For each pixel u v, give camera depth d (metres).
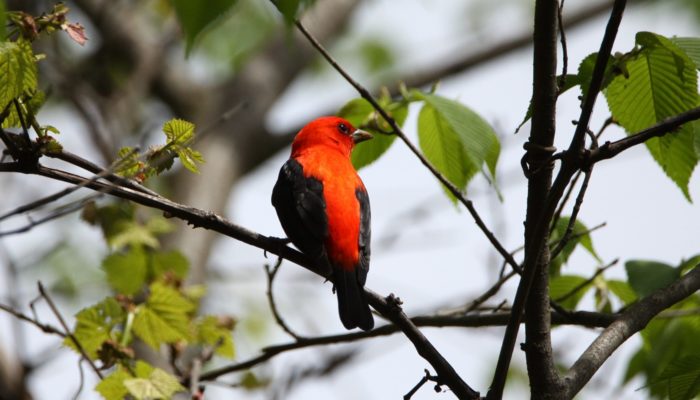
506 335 7.74
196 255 17.25
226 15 4.16
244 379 11.71
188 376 11.20
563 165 7.27
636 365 12.03
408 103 10.62
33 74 7.39
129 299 10.83
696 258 9.97
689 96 8.23
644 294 9.94
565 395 7.91
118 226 12.16
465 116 9.62
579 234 10.21
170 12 20.06
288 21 4.58
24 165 7.90
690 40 7.91
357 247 10.45
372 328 9.78
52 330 10.27
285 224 10.85
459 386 8.25
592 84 7.03
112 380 9.62
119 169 8.40
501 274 10.61
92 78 20.25
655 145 8.72
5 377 14.04
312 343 10.92
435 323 10.52
